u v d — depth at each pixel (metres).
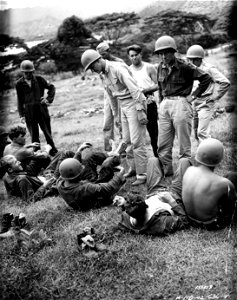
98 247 3.47
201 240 3.44
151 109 5.19
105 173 4.47
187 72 4.48
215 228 3.58
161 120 4.77
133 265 3.22
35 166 5.41
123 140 5.08
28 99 6.39
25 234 3.73
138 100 4.52
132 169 5.15
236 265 3.03
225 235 3.46
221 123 6.06
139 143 4.74
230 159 4.89
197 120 5.62
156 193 4.05
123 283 3.02
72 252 3.46
